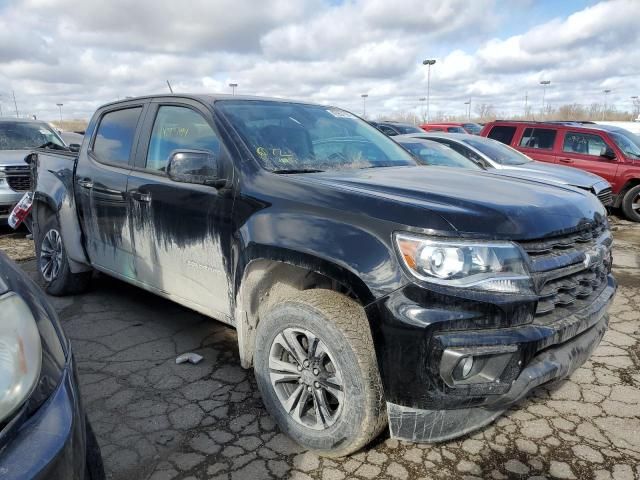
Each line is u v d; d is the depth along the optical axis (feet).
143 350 12.16
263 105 11.75
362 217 7.59
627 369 11.44
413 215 7.22
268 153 10.03
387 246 7.18
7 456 4.10
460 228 7.00
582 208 8.71
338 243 7.59
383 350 7.08
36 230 16.48
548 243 7.65
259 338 8.79
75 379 5.19
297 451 8.45
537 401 10.04
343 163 10.87
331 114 13.01
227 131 10.25
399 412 7.27
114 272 13.30
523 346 6.96
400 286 6.97
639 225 31.65
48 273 15.98
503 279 6.98
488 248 6.98
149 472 7.91
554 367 7.36
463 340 6.75
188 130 11.25
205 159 9.59
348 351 7.47
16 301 4.63
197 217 10.19
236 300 9.40
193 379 10.79
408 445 8.58
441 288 6.81
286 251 8.13
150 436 8.82
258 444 8.62
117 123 13.52
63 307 14.85
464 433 7.68
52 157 15.97
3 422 4.20
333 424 7.89
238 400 9.98
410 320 6.81
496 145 30.37
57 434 4.46
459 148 28.84
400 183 8.75
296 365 8.46
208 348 12.28
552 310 7.65
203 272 10.32
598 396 10.25
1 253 5.80
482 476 7.85
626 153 32.86
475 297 6.80
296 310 8.04
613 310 15.29
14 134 28.37
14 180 24.25
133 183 11.91
